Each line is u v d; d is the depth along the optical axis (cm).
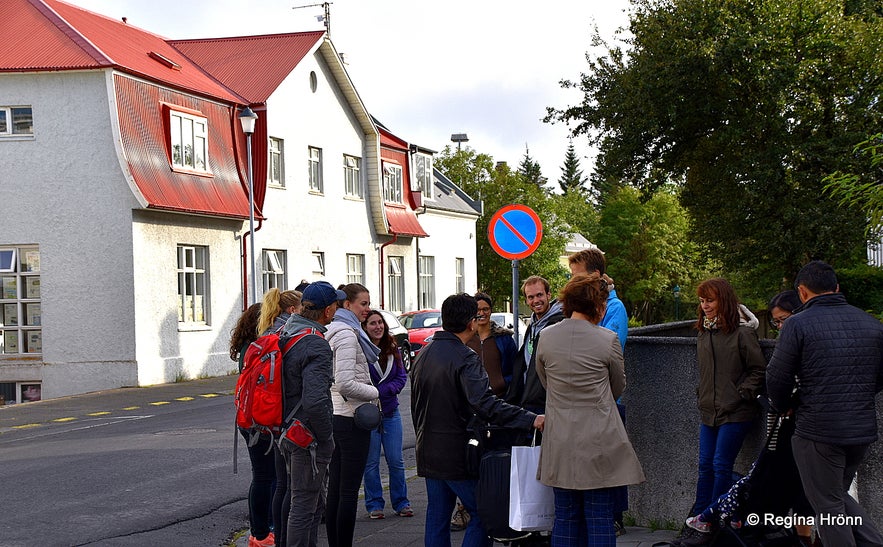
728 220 2891
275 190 3145
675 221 7288
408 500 975
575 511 601
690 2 2750
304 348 657
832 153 2577
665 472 764
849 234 2522
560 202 8419
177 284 2639
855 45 2636
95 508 966
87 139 2445
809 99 2619
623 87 2928
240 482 1103
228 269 2881
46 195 2461
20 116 2477
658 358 767
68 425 1758
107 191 2444
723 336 677
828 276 582
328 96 3528
